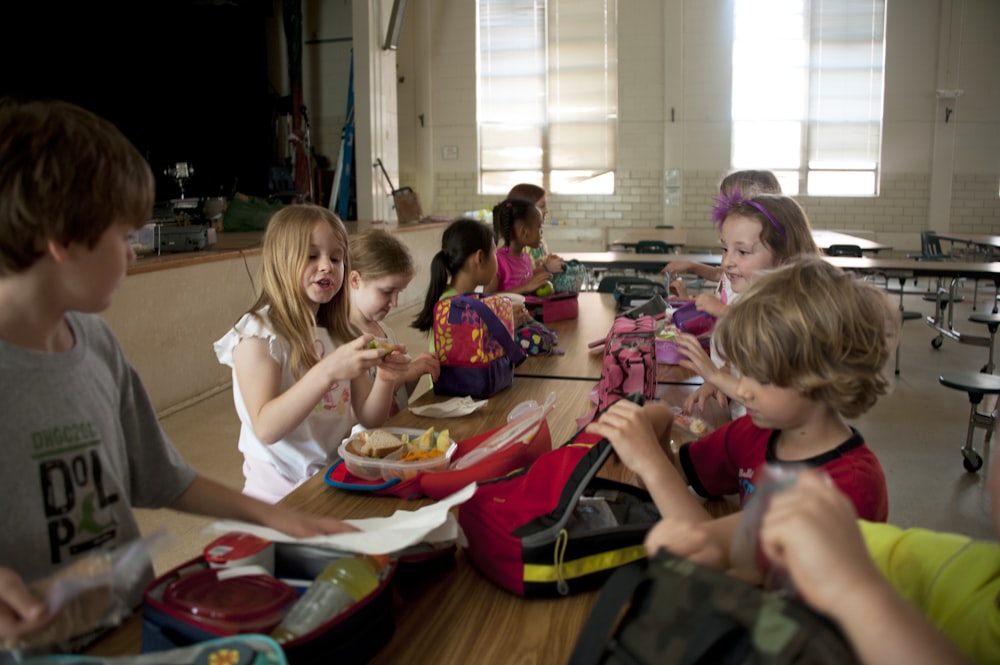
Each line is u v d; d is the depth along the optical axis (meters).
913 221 10.09
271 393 1.56
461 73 10.69
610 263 6.08
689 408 1.76
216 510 1.09
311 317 1.63
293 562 0.96
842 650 0.58
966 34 9.66
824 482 0.61
